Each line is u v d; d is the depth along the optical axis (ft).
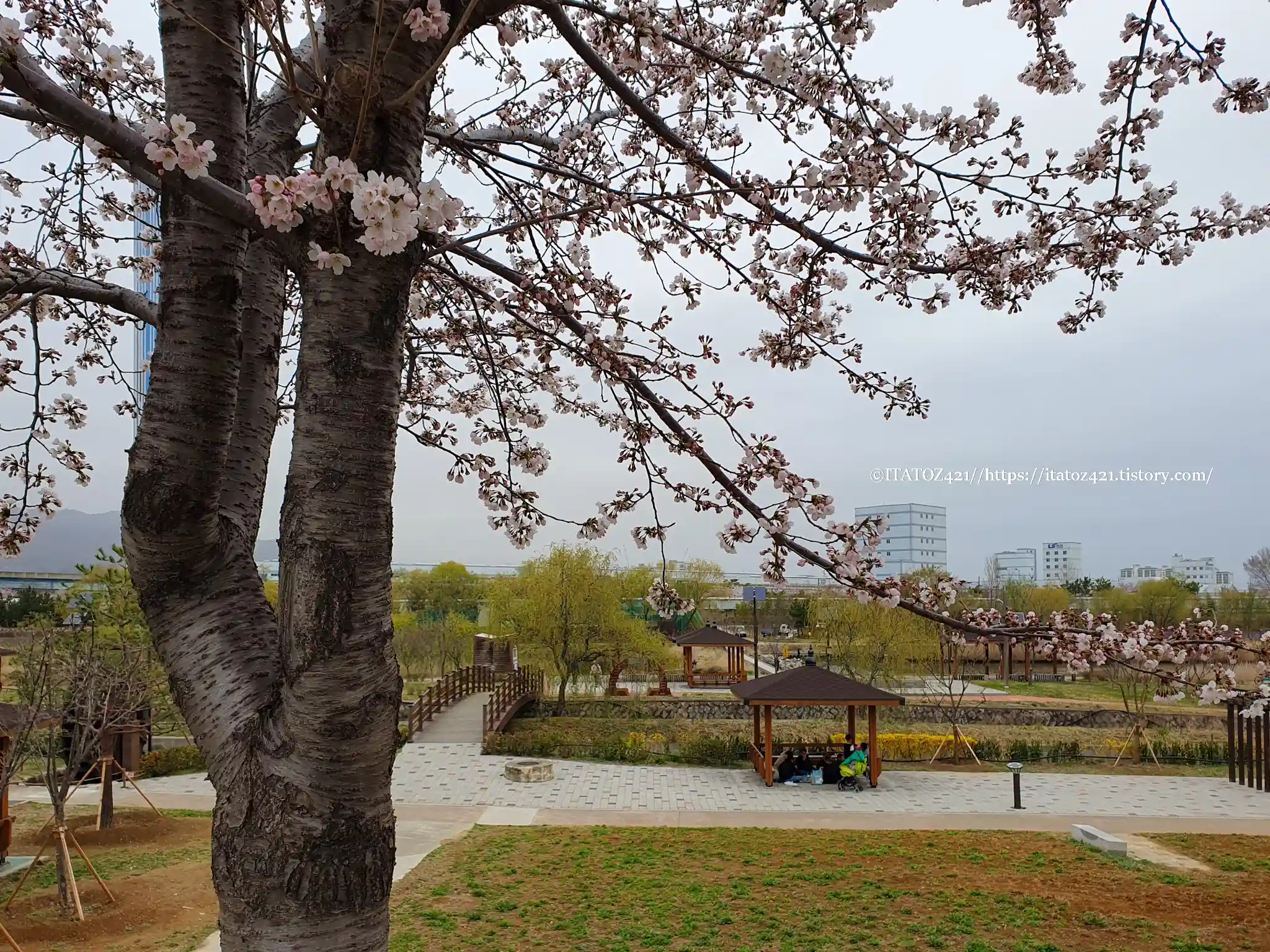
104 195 16.51
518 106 18.04
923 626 86.74
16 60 6.96
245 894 7.23
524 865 33.40
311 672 7.34
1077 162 12.16
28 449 15.17
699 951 24.73
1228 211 12.27
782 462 11.11
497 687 74.43
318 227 7.57
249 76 11.45
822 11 10.51
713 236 13.89
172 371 8.45
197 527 8.43
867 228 12.25
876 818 43.55
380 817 7.70
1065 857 35.50
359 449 7.63
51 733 27.86
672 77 13.98
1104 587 178.50
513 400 18.53
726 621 167.63
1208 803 49.16
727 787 51.72
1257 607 117.08
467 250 12.73
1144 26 10.84
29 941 24.18
